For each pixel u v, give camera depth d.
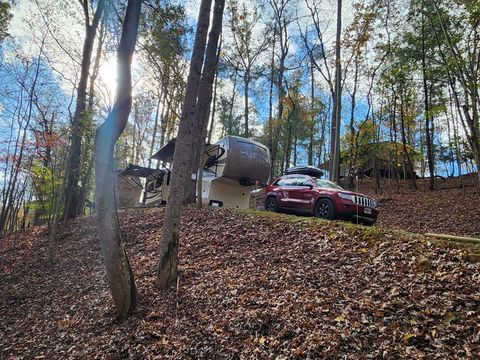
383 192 22.52
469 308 4.33
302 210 11.00
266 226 9.17
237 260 7.50
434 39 17.48
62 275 9.49
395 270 5.67
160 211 12.87
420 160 27.83
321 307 5.00
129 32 6.16
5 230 21.11
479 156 11.05
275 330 4.73
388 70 20.34
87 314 6.65
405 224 14.40
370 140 22.06
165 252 6.80
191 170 13.19
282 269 6.56
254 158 13.09
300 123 28.88
